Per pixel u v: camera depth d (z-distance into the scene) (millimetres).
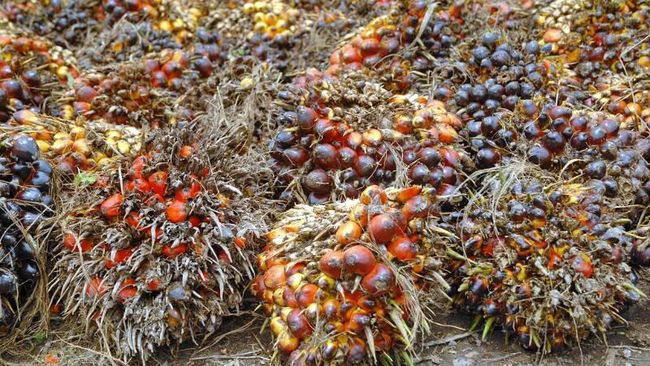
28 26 2578
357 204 1756
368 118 1961
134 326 1809
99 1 2582
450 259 1865
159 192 1824
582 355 1814
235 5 2717
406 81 2197
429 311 1863
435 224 1779
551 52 2258
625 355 1811
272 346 1854
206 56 2383
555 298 1754
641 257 1889
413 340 1791
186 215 1810
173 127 1879
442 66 2172
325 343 1697
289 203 2006
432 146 1947
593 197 1833
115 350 1856
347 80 2045
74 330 1911
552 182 1900
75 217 1855
